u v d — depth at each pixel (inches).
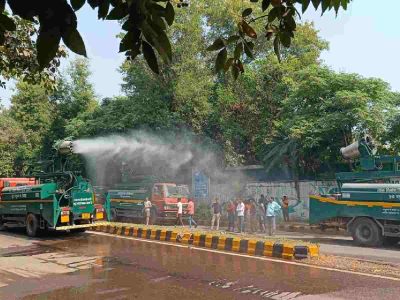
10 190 760.3
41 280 378.3
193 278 371.2
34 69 318.3
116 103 1116.5
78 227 691.4
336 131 824.3
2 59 310.2
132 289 339.9
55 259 480.7
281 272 389.4
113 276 387.5
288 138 928.3
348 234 721.0
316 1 93.3
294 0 98.6
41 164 843.4
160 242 599.5
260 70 994.7
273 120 975.6
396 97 841.5
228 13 1053.2
